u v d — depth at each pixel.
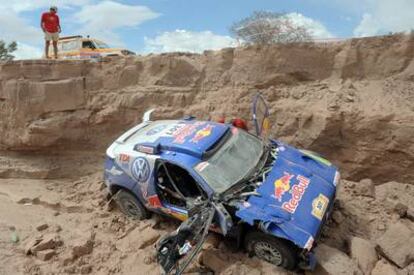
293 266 4.83
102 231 6.29
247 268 5.04
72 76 8.97
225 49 9.02
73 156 8.96
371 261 5.00
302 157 6.01
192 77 9.14
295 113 8.16
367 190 6.73
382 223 6.05
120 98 8.95
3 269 5.24
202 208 4.98
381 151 7.57
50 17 9.90
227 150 5.70
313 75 8.65
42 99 8.62
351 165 7.95
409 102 7.59
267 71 8.70
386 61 8.23
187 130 6.17
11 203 7.29
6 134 8.80
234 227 5.02
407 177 7.49
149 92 8.94
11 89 8.70
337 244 5.65
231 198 5.04
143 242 5.81
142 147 5.92
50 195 7.67
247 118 8.47
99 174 8.57
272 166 5.67
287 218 4.75
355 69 8.41
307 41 8.70
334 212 6.17
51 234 6.01
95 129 8.96
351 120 7.70
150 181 5.73
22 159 8.87
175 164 5.47
